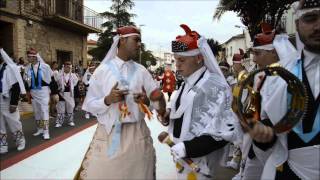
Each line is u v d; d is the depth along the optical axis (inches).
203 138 101.0
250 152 110.2
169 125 115.6
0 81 261.4
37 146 299.6
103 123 127.5
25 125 415.2
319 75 80.5
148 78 134.0
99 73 130.3
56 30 834.8
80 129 388.8
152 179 129.2
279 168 84.7
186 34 112.7
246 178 114.5
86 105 131.0
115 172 122.3
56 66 436.8
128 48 129.1
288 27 572.7
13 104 267.7
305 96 75.3
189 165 104.3
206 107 104.0
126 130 126.8
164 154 267.3
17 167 237.0
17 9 681.6
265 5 522.0
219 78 108.0
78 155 268.4
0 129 272.2
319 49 80.7
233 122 101.3
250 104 88.7
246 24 569.0
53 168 235.5
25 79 330.3
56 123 408.2
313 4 78.2
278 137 83.3
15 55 677.9
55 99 374.0
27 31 716.7
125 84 127.6
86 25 896.3
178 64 111.9
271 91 82.8
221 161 110.7
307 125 80.6
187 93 107.6
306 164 81.0
